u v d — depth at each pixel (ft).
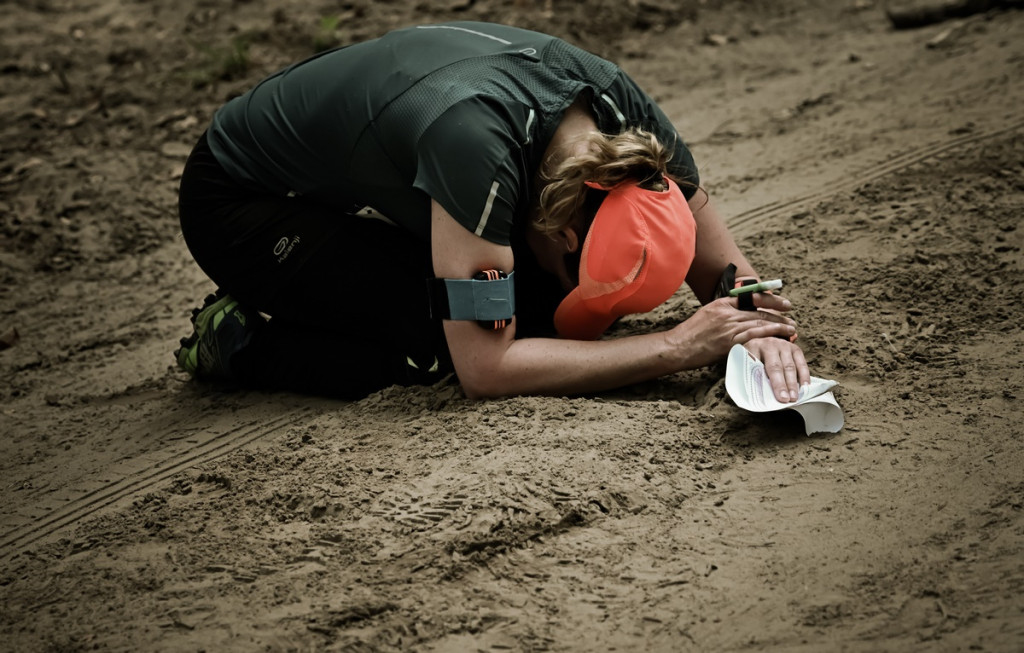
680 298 19.33
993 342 16.29
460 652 11.07
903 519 12.52
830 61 31.96
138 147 29.71
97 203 26.86
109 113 31.73
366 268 16.10
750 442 14.46
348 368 16.84
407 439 14.97
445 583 12.08
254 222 16.49
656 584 11.88
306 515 13.56
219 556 12.91
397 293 16.10
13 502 15.17
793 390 14.49
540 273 17.24
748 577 11.87
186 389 18.40
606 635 11.20
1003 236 19.49
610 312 15.15
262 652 11.23
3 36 37.58
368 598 11.83
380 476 14.08
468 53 14.82
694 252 15.57
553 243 15.28
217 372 17.88
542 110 14.49
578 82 14.83
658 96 31.37
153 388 18.70
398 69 14.84
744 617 11.28
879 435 14.24
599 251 14.55
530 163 14.53
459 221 14.17
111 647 11.53
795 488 13.37
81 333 21.72
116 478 15.56
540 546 12.65
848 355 16.26
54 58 35.55
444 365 16.39
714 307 15.51
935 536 12.16
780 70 32.07
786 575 11.83
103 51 35.99
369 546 12.75
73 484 15.52
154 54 35.40
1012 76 27.27
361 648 11.20
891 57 31.09
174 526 13.71
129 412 17.78
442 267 14.64
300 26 36.11
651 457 13.98
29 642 11.78
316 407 17.03
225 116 17.02
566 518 12.93
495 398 15.56
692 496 13.41
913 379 15.51
